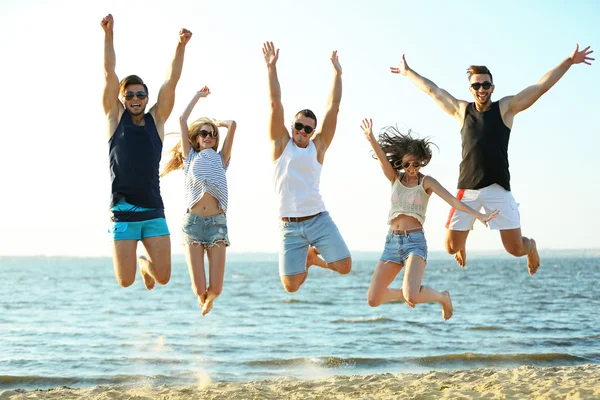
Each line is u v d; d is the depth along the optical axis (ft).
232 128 23.27
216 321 63.16
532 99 23.45
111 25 20.95
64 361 39.55
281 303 87.20
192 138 22.86
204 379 33.53
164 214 21.57
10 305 85.15
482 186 24.03
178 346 45.85
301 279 23.38
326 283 151.43
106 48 20.90
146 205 20.98
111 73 20.93
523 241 25.03
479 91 23.44
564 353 39.14
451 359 37.99
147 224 21.13
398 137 22.50
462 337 48.37
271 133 23.08
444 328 54.08
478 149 23.85
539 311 69.41
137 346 45.93
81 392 28.73
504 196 24.03
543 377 28.12
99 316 68.90
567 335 48.85
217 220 22.36
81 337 50.85
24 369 37.06
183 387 29.53
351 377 30.81
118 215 20.92
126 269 20.99
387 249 22.89
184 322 62.18
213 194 22.21
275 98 22.66
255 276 222.89
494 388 25.61
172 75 21.79
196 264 22.12
